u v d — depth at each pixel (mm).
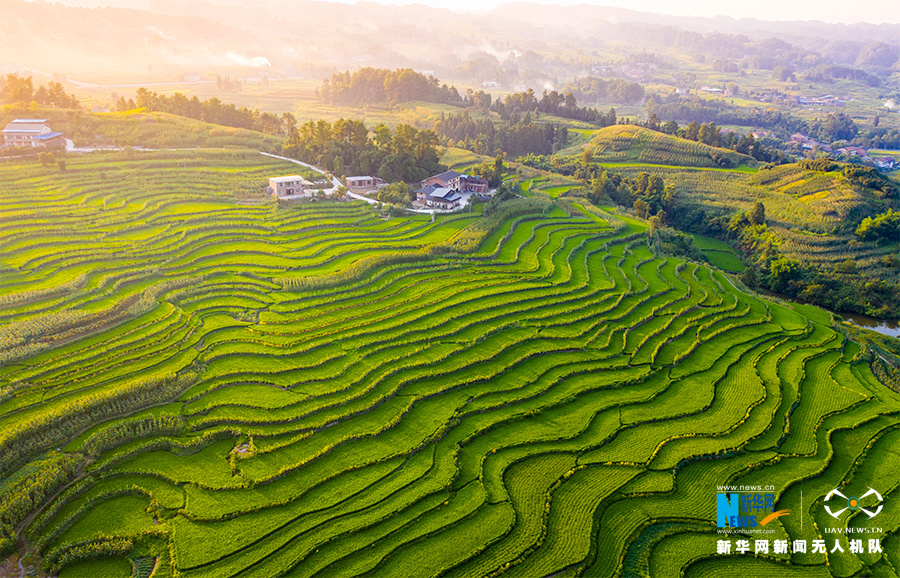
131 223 95312
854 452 59250
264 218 103250
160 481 49125
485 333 73938
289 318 74188
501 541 45750
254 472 50438
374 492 49469
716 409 64312
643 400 64875
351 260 91312
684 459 56031
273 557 42875
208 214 101062
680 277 100125
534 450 56156
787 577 44781
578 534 46906
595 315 81625
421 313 77375
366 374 64188
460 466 53469
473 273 91375
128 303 73312
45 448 50125
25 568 41312
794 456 58219
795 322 86562
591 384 66875
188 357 64312
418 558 43688
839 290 108562
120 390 56344
